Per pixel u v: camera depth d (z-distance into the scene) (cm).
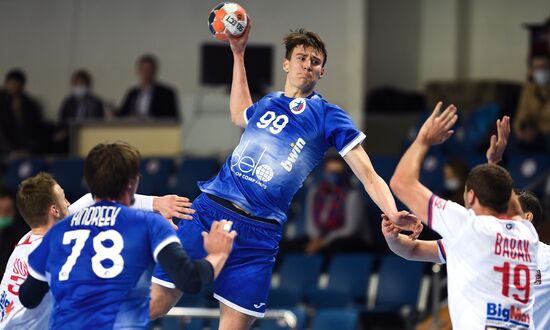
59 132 2748
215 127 2445
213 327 1819
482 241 799
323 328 1770
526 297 805
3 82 3197
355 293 1988
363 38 2819
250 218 934
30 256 786
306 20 2884
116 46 3119
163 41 3078
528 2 2894
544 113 2378
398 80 2984
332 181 2147
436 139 808
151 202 913
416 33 2983
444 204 803
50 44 3170
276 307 1900
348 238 2094
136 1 3109
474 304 800
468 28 2945
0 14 3209
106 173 770
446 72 2953
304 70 957
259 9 2950
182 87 3047
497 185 813
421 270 1928
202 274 746
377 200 902
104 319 743
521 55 2897
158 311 937
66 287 754
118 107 3103
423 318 1842
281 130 941
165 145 2473
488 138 2288
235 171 945
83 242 762
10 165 2569
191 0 3061
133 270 755
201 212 948
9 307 934
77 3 3158
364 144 2714
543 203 1970
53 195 943
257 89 2473
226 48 2556
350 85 2808
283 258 2123
